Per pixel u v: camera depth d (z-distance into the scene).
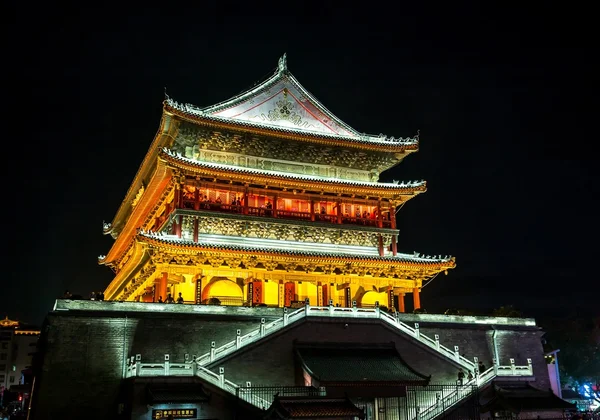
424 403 46.50
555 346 96.44
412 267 63.03
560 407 44.44
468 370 49.69
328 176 67.12
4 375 126.19
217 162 62.72
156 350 43.69
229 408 40.53
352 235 64.81
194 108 60.34
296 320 46.69
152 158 64.12
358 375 42.78
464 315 54.84
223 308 47.03
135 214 70.44
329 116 68.31
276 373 44.69
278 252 57.53
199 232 58.78
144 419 38.31
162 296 54.59
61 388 40.41
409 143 67.44
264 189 62.31
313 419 35.22
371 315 49.31
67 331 41.81
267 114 65.25
